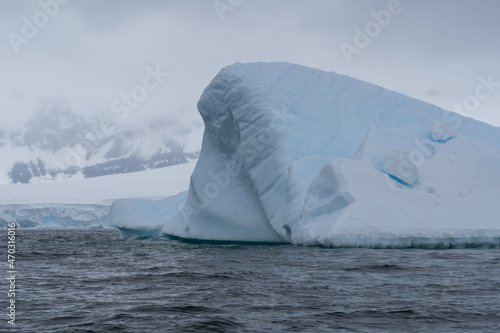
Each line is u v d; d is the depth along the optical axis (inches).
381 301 381.7
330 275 529.0
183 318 337.1
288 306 370.6
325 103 1222.9
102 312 362.6
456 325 304.8
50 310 373.1
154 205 1590.8
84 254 986.7
